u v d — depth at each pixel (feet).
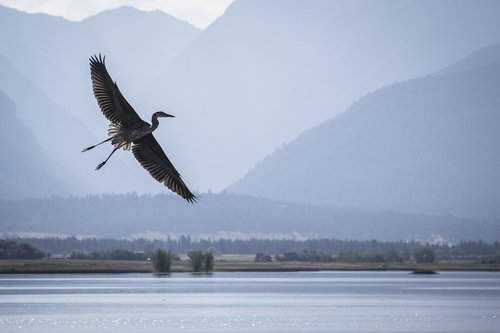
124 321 293.02
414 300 397.60
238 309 342.03
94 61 72.38
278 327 277.85
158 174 71.46
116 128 71.67
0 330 265.75
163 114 71.82
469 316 316.40
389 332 267.59
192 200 71.56
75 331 263.49
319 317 311.88
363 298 408.46
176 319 300.61
